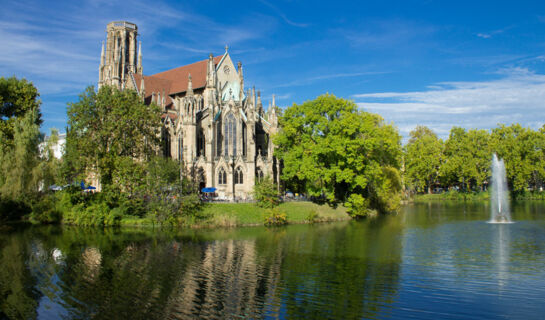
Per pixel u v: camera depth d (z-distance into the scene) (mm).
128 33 154625
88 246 62344
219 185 106188
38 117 102938
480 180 156625
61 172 87500
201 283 42781
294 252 57188
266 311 34938
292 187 120875
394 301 37250
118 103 90625
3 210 89875
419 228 79688
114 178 88000
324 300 37656
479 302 36844
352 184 95000
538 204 134625
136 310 35219
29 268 49125
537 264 49500
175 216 82250
